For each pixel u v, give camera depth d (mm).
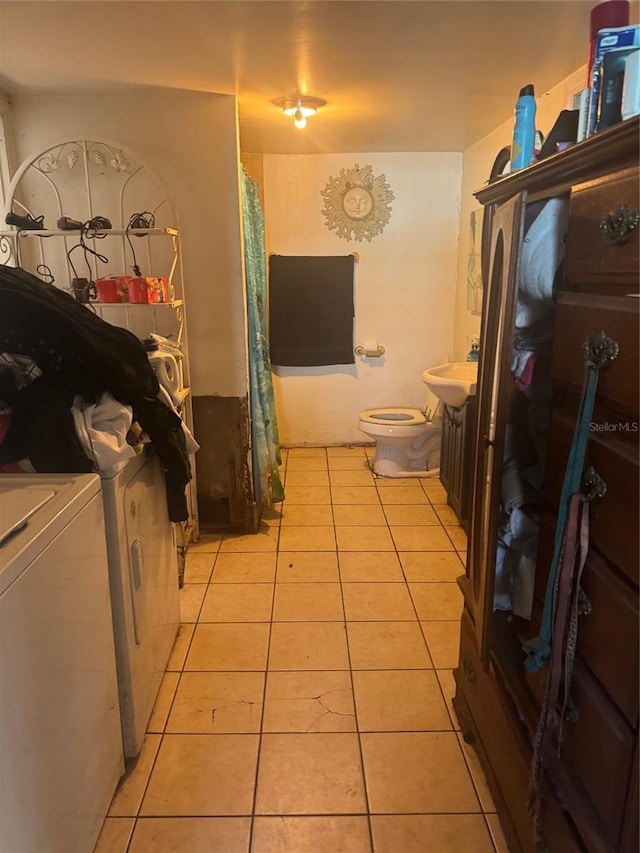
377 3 1666
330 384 4453
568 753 1149
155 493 1946
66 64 2230
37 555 1114
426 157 4047
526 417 1438
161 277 2842
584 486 1052
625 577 951
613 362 941
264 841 1479
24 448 1492
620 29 1108
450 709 1920
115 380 1559
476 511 1662
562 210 1236
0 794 973
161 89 2590
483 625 1473
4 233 2377
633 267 892
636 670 904
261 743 1776
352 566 2818
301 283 4207
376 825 1523
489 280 1521
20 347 1500
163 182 2615
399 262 4230
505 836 1474
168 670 2094
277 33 1888
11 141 2697
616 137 903
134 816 1542
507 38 1928
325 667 2111
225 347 2975
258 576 2727
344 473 4074
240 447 3068
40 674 1127
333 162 4047
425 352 4402
